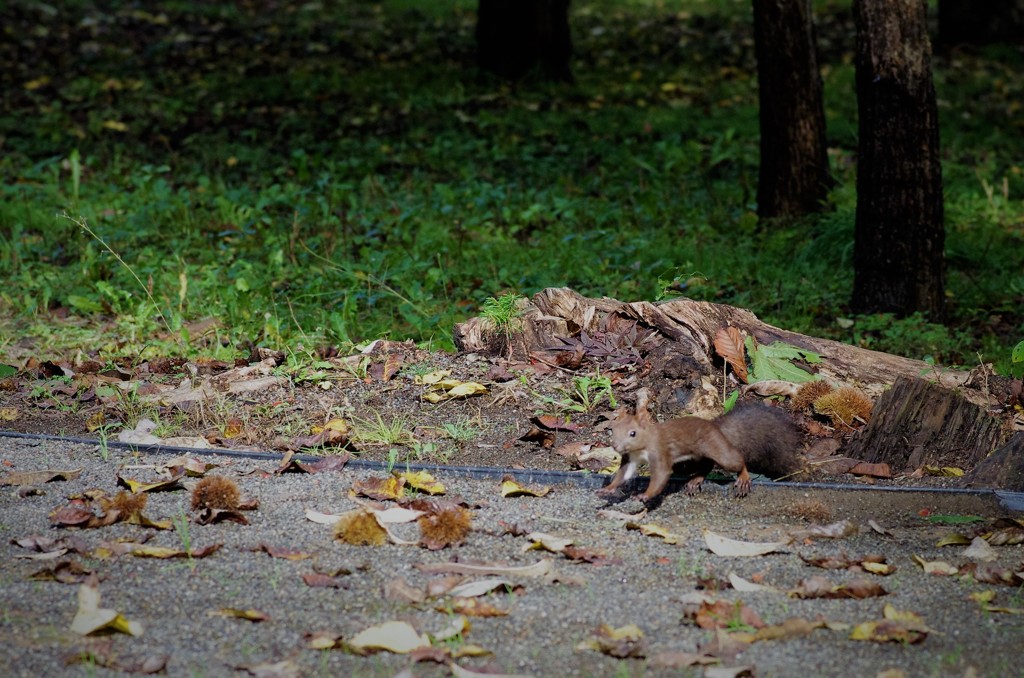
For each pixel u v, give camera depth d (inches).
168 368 356.8
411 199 580.1
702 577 217.3
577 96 823.7
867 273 423.8
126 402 323.9
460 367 342.3
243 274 441.1
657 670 180.4
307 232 514.3
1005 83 895.7
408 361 348.5
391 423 311.7
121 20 1001.5
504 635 192.7
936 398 292.5
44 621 193.9
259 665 179.0
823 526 243.8
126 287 446.3
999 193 619.2
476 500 260.1
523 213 530.6
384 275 436.8
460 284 458.3
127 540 232.4
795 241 508.7
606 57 965.8
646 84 872.9
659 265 458.6
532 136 720.3
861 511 256.8
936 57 964.6
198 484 251.9
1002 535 237.8
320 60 920.3
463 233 510.9
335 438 297.1
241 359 359.9
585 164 667.4
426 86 832.9
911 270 416.2
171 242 495.5
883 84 408.5
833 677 178.1
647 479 272.4
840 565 223.5
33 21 970.1
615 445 249.1
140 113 753.6
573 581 213.8
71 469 278.4
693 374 319.6
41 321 407.2
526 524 245.1
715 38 1019.9
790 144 537.3
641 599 207.3
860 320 413.4
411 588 209.3
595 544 234.8
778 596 208.8
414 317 392.8
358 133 723.4
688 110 791.7
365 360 342.6
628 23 1079.0
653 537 238.8
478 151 684.1
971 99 845.8
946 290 468.4
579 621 197.9
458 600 203.0
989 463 277.4
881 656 184.9
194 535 235.9
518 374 334.6
